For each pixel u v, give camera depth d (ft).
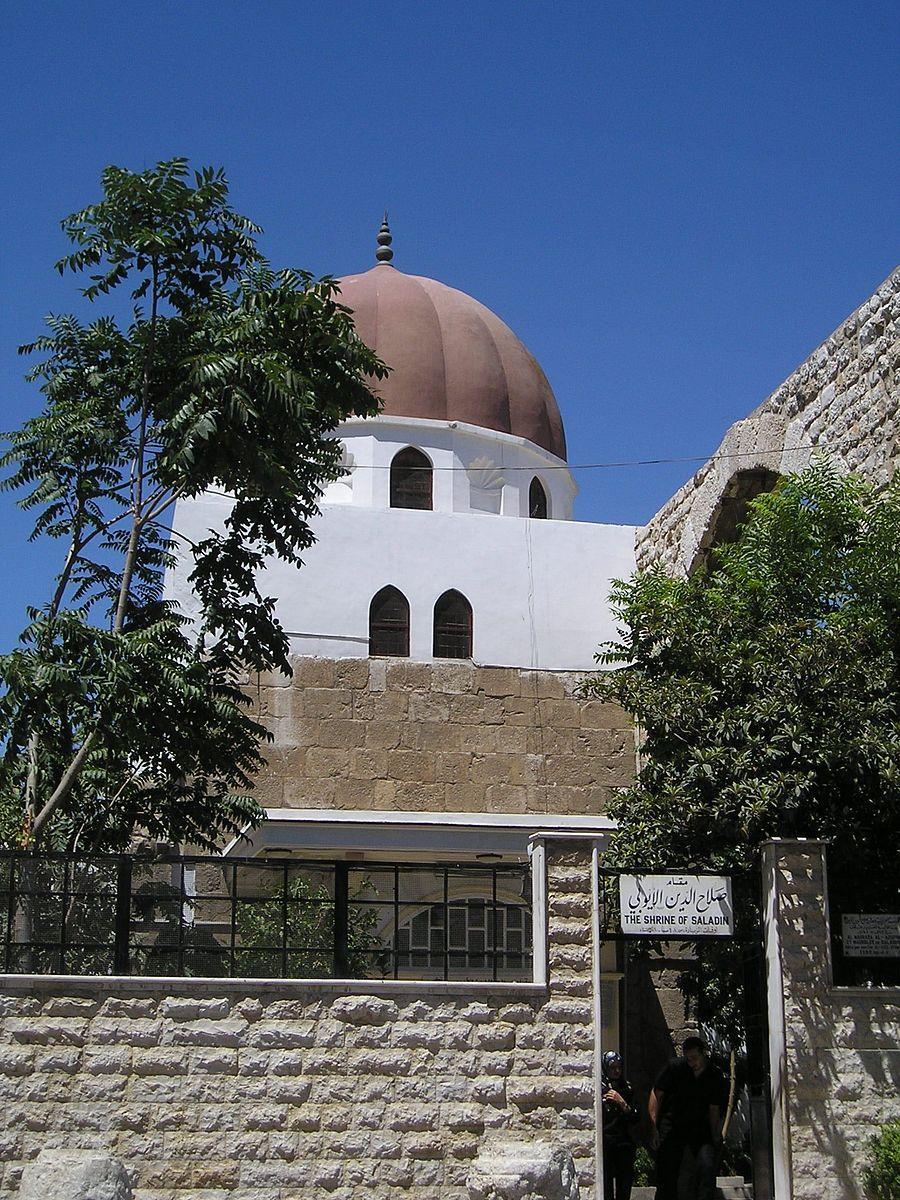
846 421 57.67
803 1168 36.91
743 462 67.10
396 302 93.56
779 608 47.47
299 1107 35.91
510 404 93.97
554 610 81.61
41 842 47.11
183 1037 35.83
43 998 35.50
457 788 71.00
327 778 69.62
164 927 36.91
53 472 50.98
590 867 38.55
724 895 39.55
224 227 51.39
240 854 64.49
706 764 44.19
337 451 52.54
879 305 55.11
